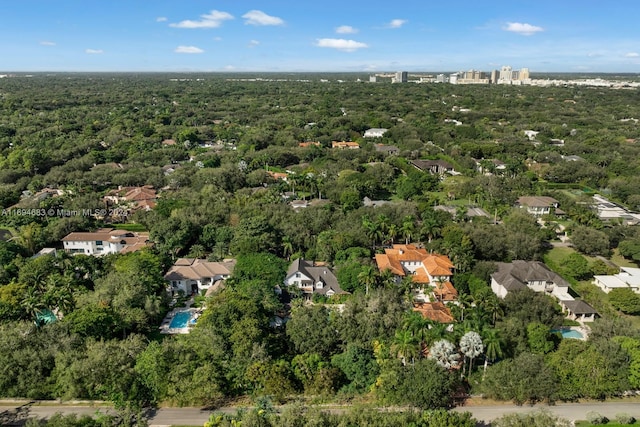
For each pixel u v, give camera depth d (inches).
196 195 5974.4
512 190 6683.1
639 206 6186.0
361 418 2410.2
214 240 4808.1
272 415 2437.3
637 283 4116.6
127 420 2459.4
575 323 3627.0
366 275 3730.3
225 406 2765.7
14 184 6643.7
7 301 3373.5
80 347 2913.4
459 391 2883.9
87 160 7623.0
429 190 7076.8
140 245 4611.2
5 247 4284.0
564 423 2425.0
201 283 4111.7
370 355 2967.5
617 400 2829.7
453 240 4608.8
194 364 2797.7
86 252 4832.7
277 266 4040.4
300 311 3336.6
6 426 2576.3
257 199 5856.3
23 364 2758.4
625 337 2938.0
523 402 2802.7
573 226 5413.4
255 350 2920.8
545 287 4037.9
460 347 2861.7
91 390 2719.0
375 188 6796.3
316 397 2797.7
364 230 4800.7
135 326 3378.4
